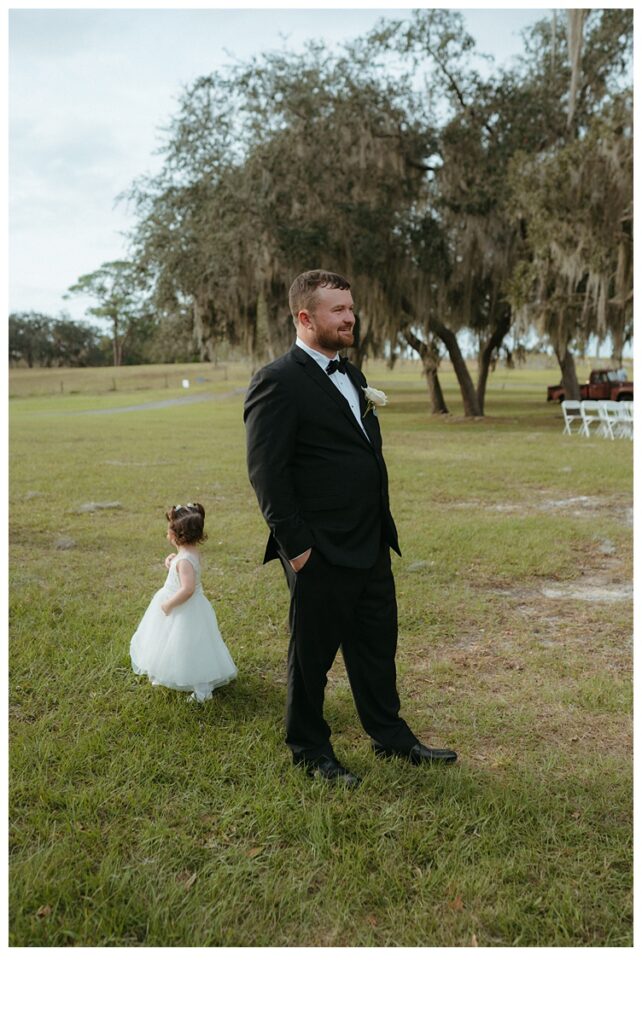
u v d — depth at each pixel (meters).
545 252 17.89
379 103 20.94
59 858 2.45
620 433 18.39
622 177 16.61
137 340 92.81
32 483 10.48
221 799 2.84
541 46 22.61
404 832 2.65
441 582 5.89
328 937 2.21
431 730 3.46
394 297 22.33
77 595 5.32
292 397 2.87
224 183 20.42
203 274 20.48
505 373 71.44
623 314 18.81
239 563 6.37
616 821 2.75
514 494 9.90
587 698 3.78
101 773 3.02
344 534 2.94
